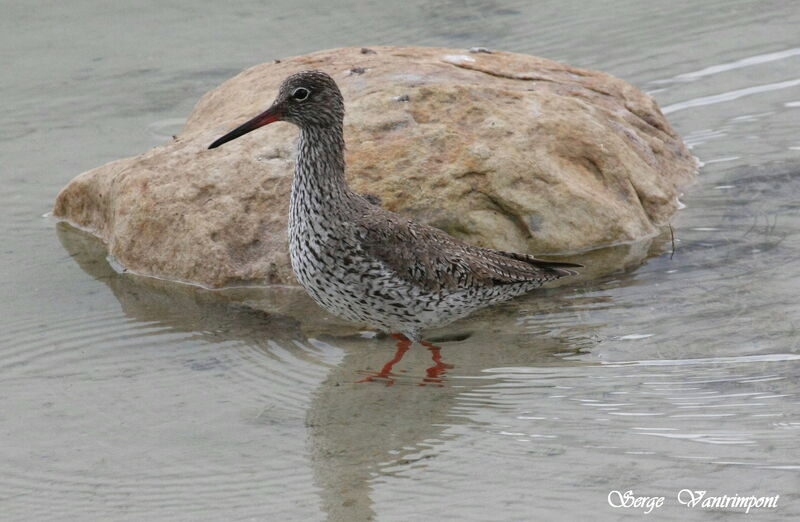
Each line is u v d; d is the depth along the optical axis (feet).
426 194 46.29
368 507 31.40
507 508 31.01
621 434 34.71
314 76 39.65
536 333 42.24
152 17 73.26
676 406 36.14
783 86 62.85
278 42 68.74
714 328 41.24
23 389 38.73
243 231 46.44
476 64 54.34
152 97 63.41
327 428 36.06
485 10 73.20
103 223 50.83
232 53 67.62
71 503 31.94
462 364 40.24
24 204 53.83
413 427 35.99
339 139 40.47
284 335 42.88
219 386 38.99
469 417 36.50
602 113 52.70
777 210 50.60
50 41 70.08
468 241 46.52
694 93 62.59
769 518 29.91
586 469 32.83
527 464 33.30
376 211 40.63
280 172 47.29
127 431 35.94
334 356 41.39
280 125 49.32
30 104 63.10
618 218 48.19
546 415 36.29
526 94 51.16
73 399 38.06
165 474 33.40
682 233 49.11
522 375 39.17
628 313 43.11
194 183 47.29
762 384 37.11
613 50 67.41
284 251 46.01
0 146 58.65
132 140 58.80
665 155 54.08
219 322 43.80
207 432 35.86
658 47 67.77
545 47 67.56
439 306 40.70
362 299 39.96
